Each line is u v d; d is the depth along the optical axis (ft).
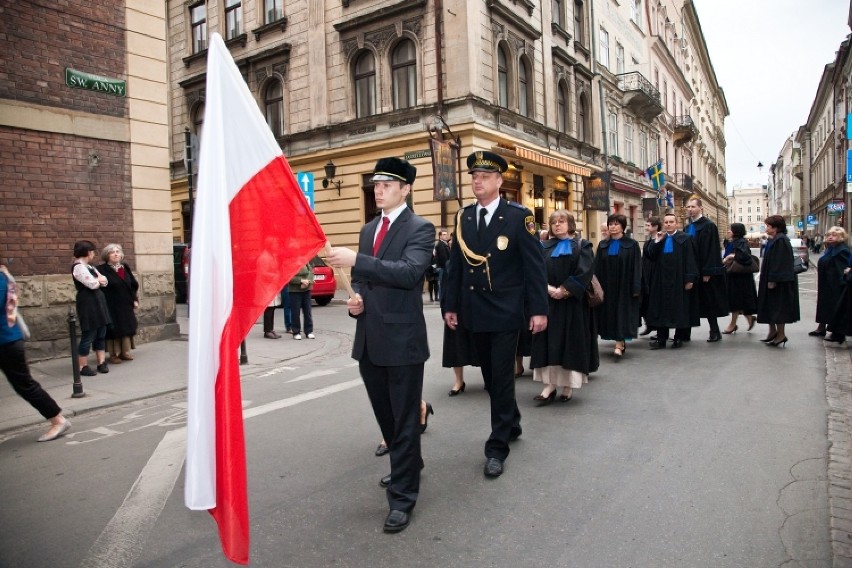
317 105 64.28
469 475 12.63
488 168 13.03
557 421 16.37
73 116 28.14
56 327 27.30
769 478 12.05
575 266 17.63
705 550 9.30
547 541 9.71
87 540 10.25
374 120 60.23
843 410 16.71
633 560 9.05
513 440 14.76
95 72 29.04
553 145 71.36
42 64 27.09
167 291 32.42
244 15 70.64
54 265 27.43
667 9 133.39
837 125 134.41
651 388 19.77
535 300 12.75
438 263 42.98
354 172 61.98
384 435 11.75
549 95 70.54
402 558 9.30
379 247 10.91
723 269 28.91
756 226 530.68
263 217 8.27
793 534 9.75
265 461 13.73
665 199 117.39
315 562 9.23
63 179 27.84
